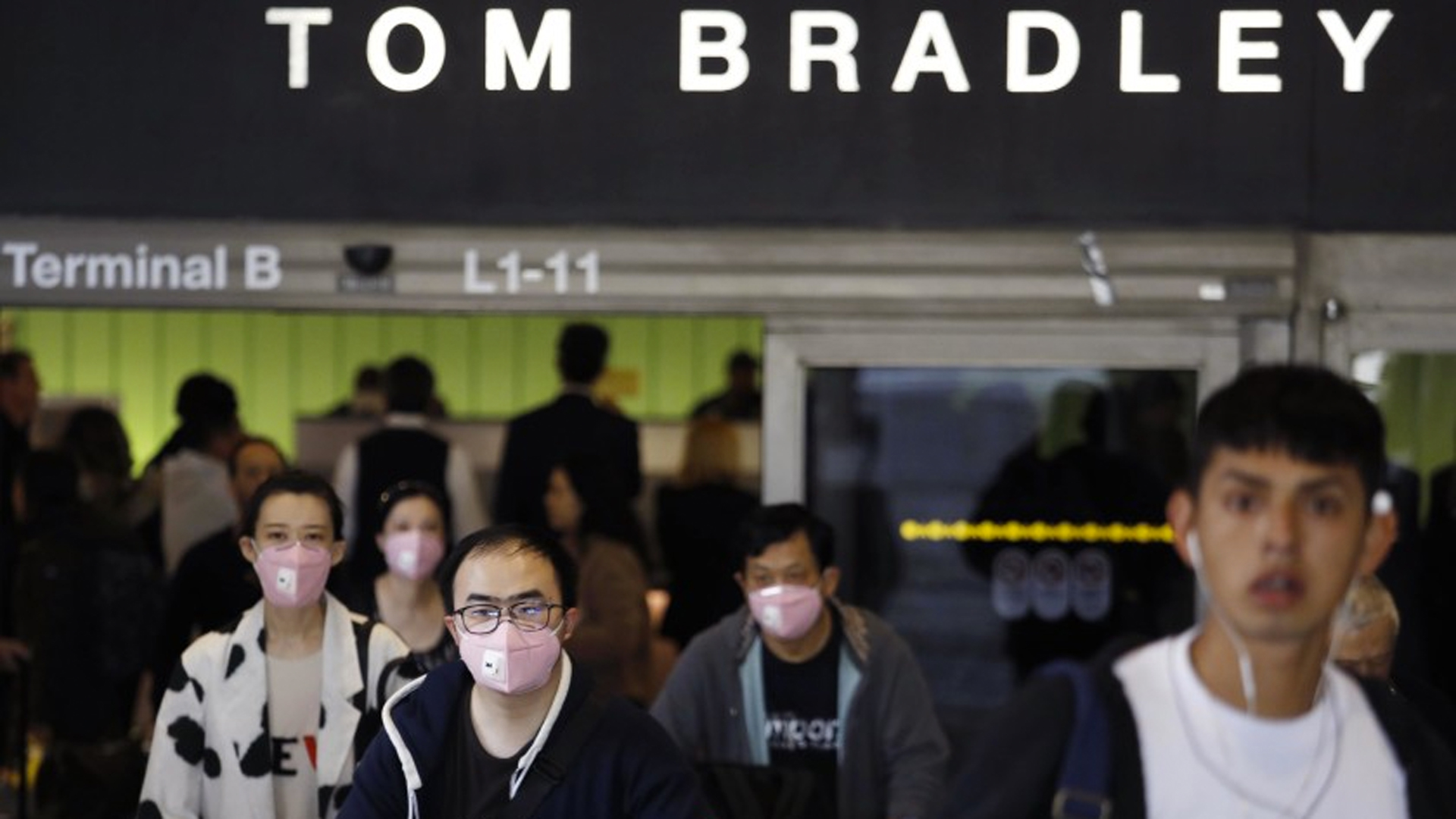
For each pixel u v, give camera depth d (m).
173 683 5.51
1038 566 7.48
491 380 13.50
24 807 8.18
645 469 11.59
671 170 7.27
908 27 7.20
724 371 13.45
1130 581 7.44
